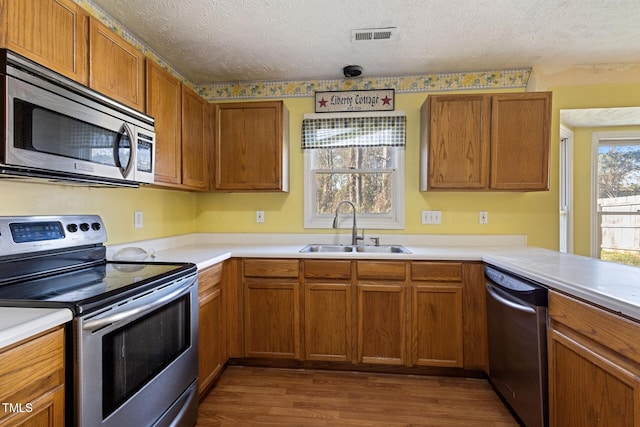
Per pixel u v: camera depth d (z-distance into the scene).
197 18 1.88
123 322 1.13
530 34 2.05
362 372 2.27
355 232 2.62
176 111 2.08
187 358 1.59
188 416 1.59
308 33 2.04
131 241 2.11
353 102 2.72
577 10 1.80
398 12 1.82
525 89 2.58
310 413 1.80
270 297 2.26
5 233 1.27
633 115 2.68
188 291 1.61
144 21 1.90
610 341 1.05
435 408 1.85
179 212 2.67
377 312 2.19
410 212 2.70
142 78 1.76
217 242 2.87
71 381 0.97
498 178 2.33
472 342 2.12
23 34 1.12
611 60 2.43
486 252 2.21
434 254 2.15
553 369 1.36
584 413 1.18
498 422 1.72
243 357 2.30
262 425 1.70
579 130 3.10
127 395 1.16
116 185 1.68
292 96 2.79
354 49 2.24
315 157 2.85
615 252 3.09
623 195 3.08
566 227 3.08
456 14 1.84
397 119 2.65
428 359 2.15
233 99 2.83
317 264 2.22
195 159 2.33
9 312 0.93
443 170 2.37
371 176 2.80
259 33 2.03
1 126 1.01
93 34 1.43
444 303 2.14
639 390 0.94
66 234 1.52
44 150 1.14
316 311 2.23
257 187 2.52
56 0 1.25
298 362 2.32
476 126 2.34
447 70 2.59
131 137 1.57
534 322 1.44
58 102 1.19
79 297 1.05
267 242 2.82
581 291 1.17
